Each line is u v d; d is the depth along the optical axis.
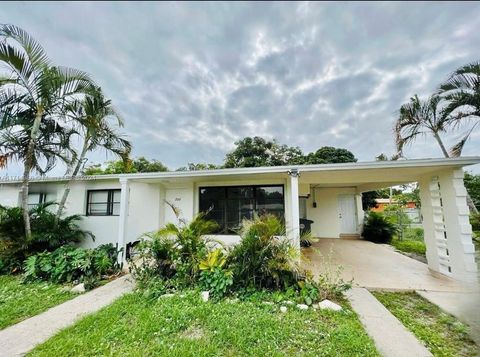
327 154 16.61
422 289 4.84
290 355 2.75
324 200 12.66
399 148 9.07
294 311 3.83
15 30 5.87
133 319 3.62
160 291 4.55
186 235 5.36
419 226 13.71
